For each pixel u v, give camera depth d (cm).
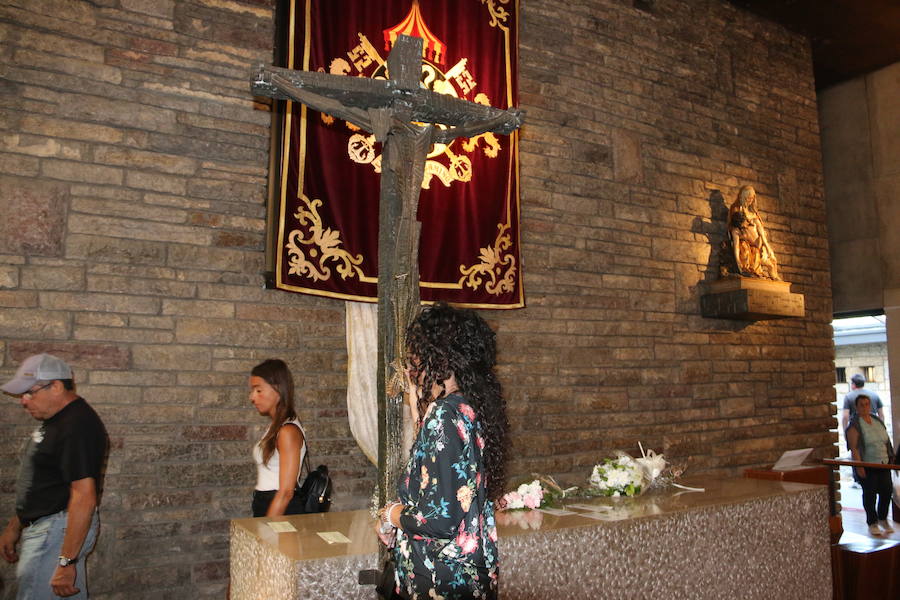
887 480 613
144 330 371
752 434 597
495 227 474
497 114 246
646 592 264
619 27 575
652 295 557
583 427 505
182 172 389
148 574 356
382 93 222
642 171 568
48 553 287
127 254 371
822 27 693
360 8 440
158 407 369
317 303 420
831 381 673
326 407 416
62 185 360
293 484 295
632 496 311
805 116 703
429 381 180
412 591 167
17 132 353
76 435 288
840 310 762
